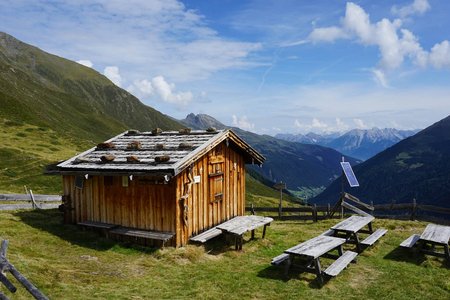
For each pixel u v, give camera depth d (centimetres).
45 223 1895
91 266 1341
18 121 7506
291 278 1323
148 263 1412
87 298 1041
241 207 2128
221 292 1185
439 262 1518
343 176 2473
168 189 1600
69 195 1905
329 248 1331
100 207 1805
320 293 1208
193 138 1870
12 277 1070
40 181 3981
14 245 1422
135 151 1856
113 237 1717
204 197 1778
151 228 1647
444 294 1218
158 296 1118
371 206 2486
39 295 765
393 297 1192
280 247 1739
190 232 1670
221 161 1920
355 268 1448
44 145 5969
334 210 2508
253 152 2098
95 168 1731
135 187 1694
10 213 2083
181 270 1364
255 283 1270
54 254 1444
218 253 1608
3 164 4394
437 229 1686
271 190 14275
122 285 1181
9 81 13062
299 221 2503
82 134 11006
